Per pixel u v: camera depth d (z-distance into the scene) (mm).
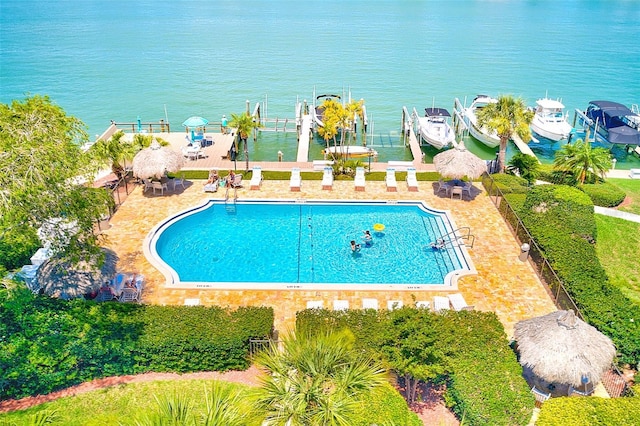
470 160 35250
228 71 88812
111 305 22141
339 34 132500
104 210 24547
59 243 22281
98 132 59094
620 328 21703
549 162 51312
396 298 25422
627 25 152500
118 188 34219
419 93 76500
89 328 20391
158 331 20703
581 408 17547
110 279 24469
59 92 74562
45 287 23156
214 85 79750
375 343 19656
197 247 30641
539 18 171375
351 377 13922
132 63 94438
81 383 20328
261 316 21750
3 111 22109
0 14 177375
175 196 35875
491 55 103750
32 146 19781
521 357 19906
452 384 18781
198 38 124938
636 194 39969
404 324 19359
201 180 38531
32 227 20766
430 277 27922
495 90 78000
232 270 28484
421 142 54938
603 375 20125
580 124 63625
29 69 87875
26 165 19328
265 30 139625
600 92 77250
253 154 52500
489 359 19484
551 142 56781
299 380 13680
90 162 24219
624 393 19234
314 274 28141
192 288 25922
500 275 27312
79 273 23547
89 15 176500
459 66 93500
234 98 73312
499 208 34094
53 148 20359
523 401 17719
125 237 30375
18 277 20891
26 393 19516
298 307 24703
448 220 32906
